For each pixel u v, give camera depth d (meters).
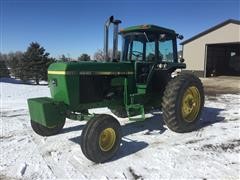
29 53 27.47
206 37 25.05
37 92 14.16
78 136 6.47
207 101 11.51
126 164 5.04
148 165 4.98
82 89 5.70
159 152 5.55
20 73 27.88
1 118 8.23
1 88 15.73
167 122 6.51
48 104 5.32
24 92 14.10
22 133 6.73
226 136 6.48
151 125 7.39
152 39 6.90
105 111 8.81
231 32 23.38
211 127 7.22
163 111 6.50
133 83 6.61
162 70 7.11
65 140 6.22
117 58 6.78
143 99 6.73
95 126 4.95
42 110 5.29
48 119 5.33
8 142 6.12
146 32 6.81
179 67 7.56
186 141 6.16
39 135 6.51
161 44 7.05
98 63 5.95
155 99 7.07
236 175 4.58
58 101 5.55
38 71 27.27
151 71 6.79
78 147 5.82
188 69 26.58
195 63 26.06
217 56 27.02
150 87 6.88
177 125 6.49
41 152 5.58
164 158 5.26
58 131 6.60
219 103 10.92
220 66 27.64
